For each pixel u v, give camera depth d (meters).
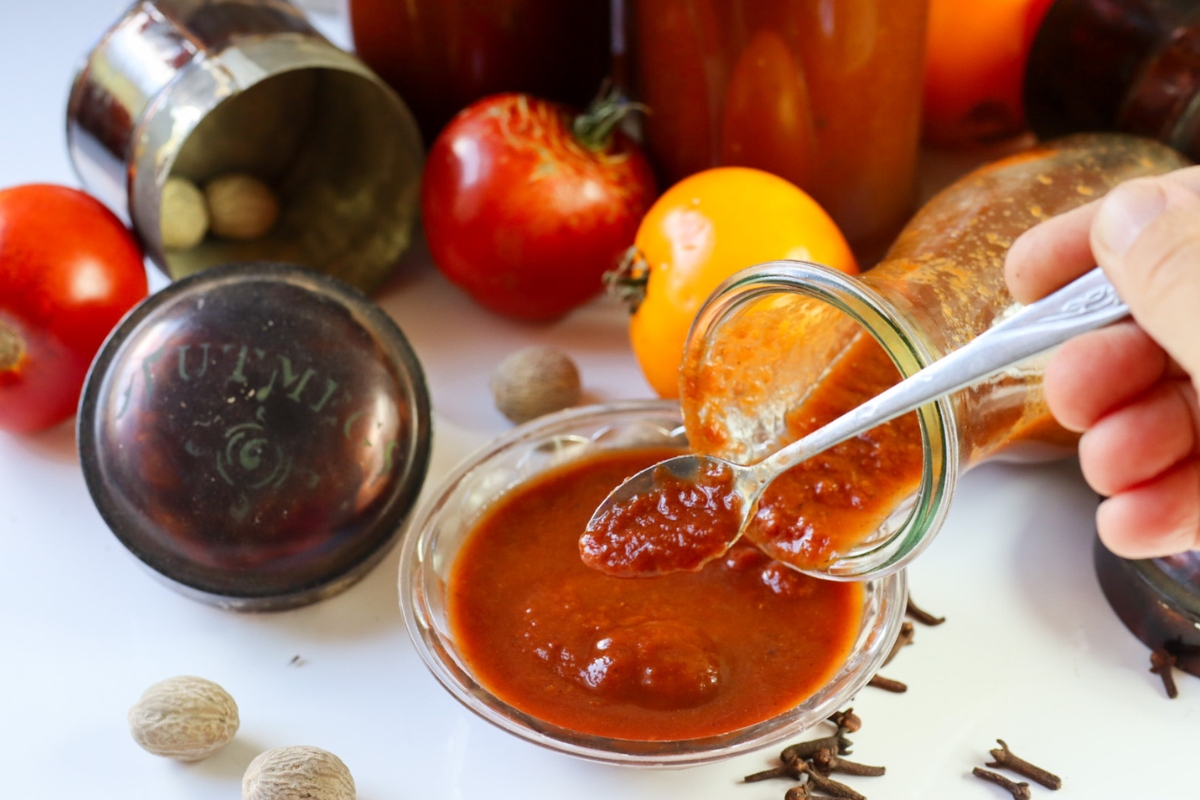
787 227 0.45
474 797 0.39
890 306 0.35
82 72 0.48
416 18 0.51
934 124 0.56
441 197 0.49
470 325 0.52
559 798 0.39
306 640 0.42
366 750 0.40
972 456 0.39
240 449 0.42
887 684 0.41
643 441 0.44
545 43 0.52
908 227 0.46
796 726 0.37
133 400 0.43
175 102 0.47
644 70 0.50
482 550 0.42
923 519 0.36
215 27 0.47
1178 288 0.32
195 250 0.52
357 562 0.43
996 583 0.43
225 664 0.42
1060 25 0.50
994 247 0.42
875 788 0.39
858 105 0.48
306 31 0.49
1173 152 0.47
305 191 0.54
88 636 0.42
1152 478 0.37
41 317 0.45
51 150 0.57
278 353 0.43
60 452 0.48
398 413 0.44
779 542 0.39
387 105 0.51
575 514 0.42
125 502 0.42
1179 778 0.39
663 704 0.38
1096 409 0.37
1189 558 0.40
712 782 0.39
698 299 0.44
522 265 0.48
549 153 0.48
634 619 0.39
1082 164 0.45
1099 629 0.42
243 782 0.38
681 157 0.51
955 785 0.39
